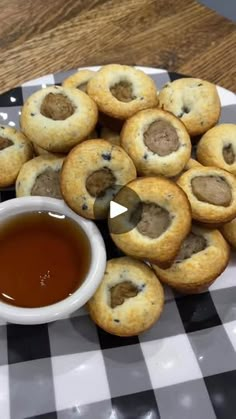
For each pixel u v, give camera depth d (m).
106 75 0.30
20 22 0.41
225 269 0.29
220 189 0.27
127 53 0.40
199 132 0.31
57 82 0.36
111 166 0.26
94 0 0.43
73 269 0.27
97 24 0.41
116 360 0.26
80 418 0.24
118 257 0.28
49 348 0.26
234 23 0.42
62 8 0.42
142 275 0.26
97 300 0.26
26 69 0.39
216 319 0.28
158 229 0.26
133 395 0.25
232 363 0.26
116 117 0.29
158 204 0.26
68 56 0.40
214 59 0.40
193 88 0.32
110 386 0.25
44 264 0.27
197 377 0.26
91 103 0.29
